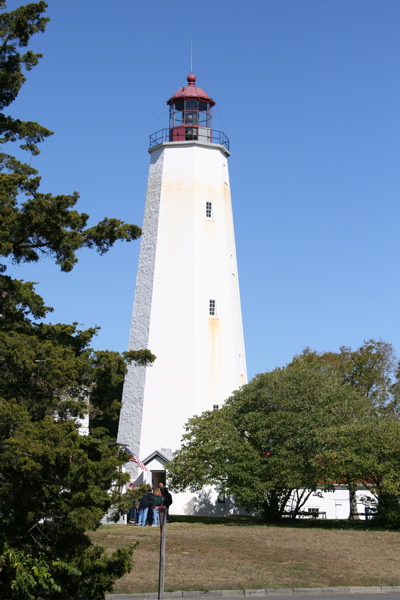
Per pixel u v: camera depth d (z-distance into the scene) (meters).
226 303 46.94
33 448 14.38
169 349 45.59
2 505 15.09
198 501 43.72
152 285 46.53
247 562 22.73
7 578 15.41
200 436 38.00
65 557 15.87
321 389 38.19
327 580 20.62
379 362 56.53
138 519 33.88
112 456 16.45
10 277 17.41
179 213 47.31
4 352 15.62
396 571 22.28
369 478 34.78
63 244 17.56
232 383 46.16
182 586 19.11
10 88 19.00
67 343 17.84
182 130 49.16
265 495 37.06
